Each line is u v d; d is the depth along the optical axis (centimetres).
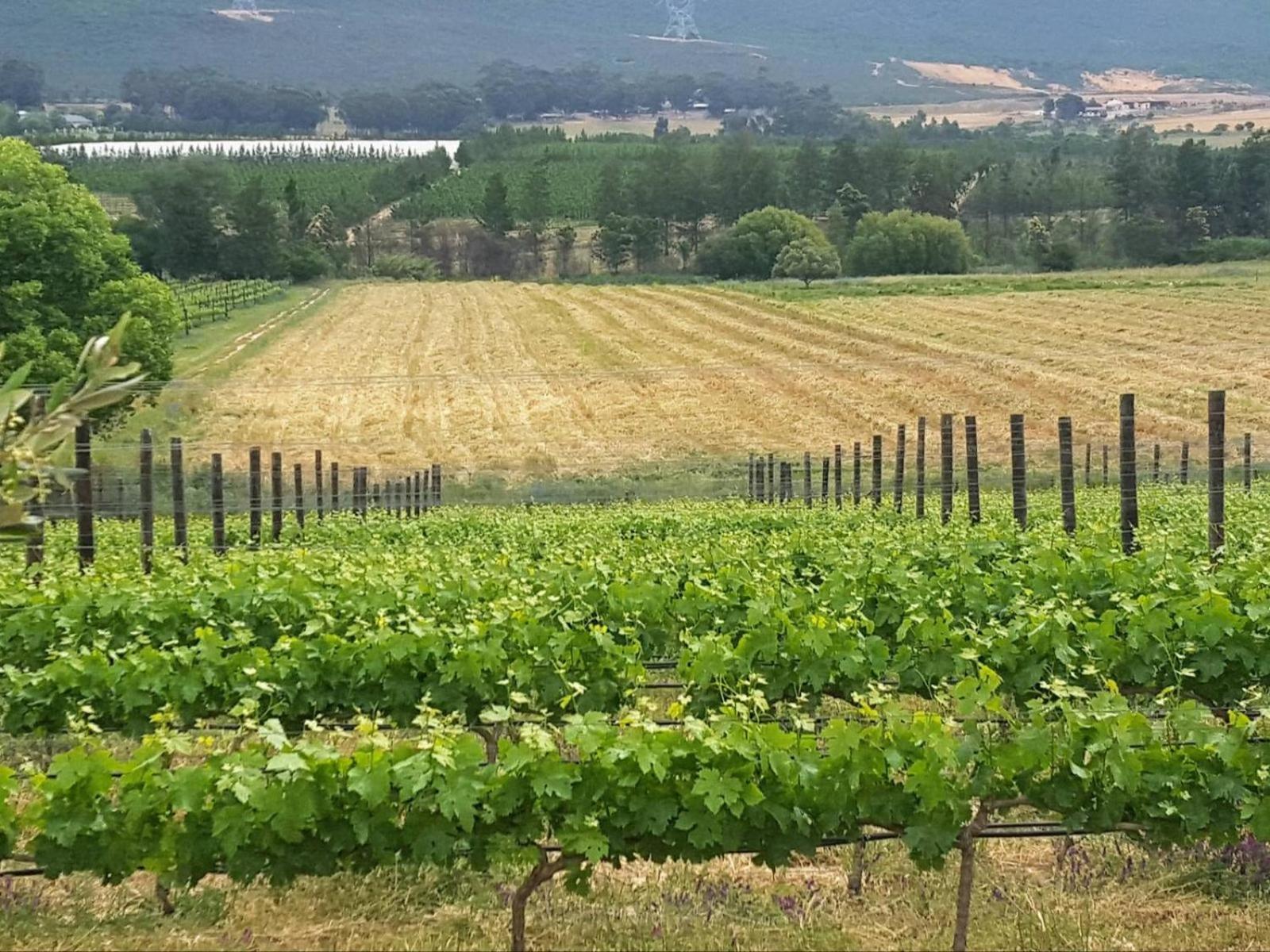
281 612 1216
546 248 11575
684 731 729
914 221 9612
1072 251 9562
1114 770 720
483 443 4141
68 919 796
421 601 1169
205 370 5300
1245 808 745
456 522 2205
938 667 1059
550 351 5872
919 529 1650
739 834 722
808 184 12569
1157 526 1819
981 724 789
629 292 8031
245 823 702
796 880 861
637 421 4409
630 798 711
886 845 913
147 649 1011
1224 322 5659
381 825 705
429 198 13262
